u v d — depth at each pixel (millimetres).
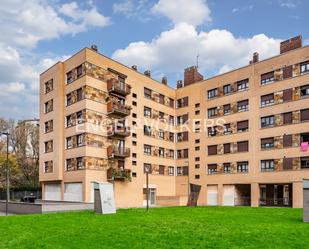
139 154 49656
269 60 46438
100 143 43406
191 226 18000
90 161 41844
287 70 44344
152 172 51844
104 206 25672
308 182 20688
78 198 42000
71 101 44844
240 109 49281
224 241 13516
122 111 45938
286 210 32188
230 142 49812
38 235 15039
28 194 59812
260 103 46844
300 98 42688
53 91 47281
